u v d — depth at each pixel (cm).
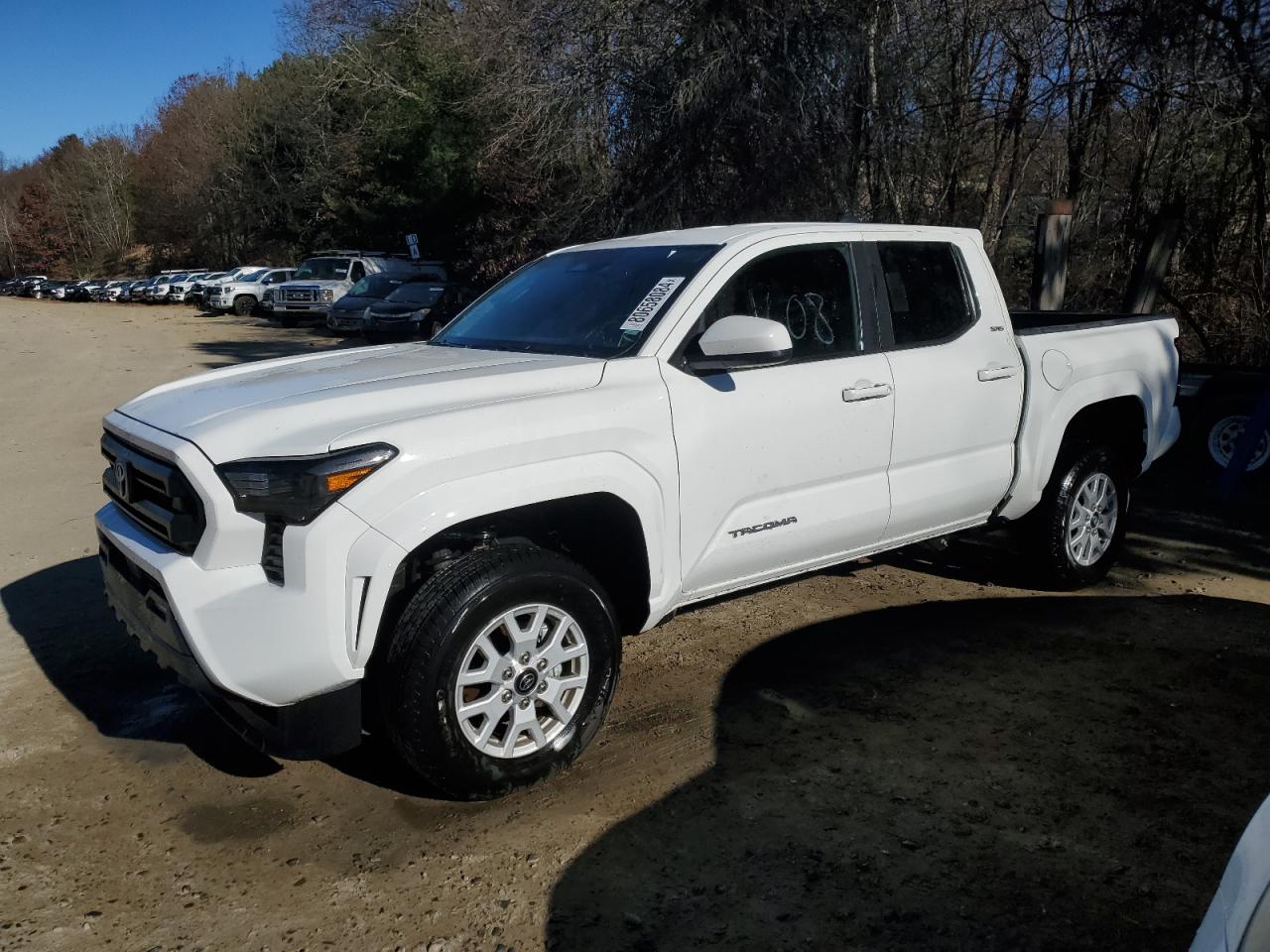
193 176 5684
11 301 4884
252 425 322
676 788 356
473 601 323
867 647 482
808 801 346
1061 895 294
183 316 3391
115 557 370
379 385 353
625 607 393
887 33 1413
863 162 1468
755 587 430
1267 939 174
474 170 2730
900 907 290
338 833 335
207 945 281
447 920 289
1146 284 1043
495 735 348
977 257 495
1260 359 1149
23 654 489
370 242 3591
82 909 297
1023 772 364
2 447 1016
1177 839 321
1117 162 1430
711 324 390
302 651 308
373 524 311
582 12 1505
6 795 362
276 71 4766
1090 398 527
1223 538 666
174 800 358
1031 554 547
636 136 1487
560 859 316
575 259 473
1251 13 1177
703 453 384
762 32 1369
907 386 445
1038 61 1447
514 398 347
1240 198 1275
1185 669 452
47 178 8831
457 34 2075
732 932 281
